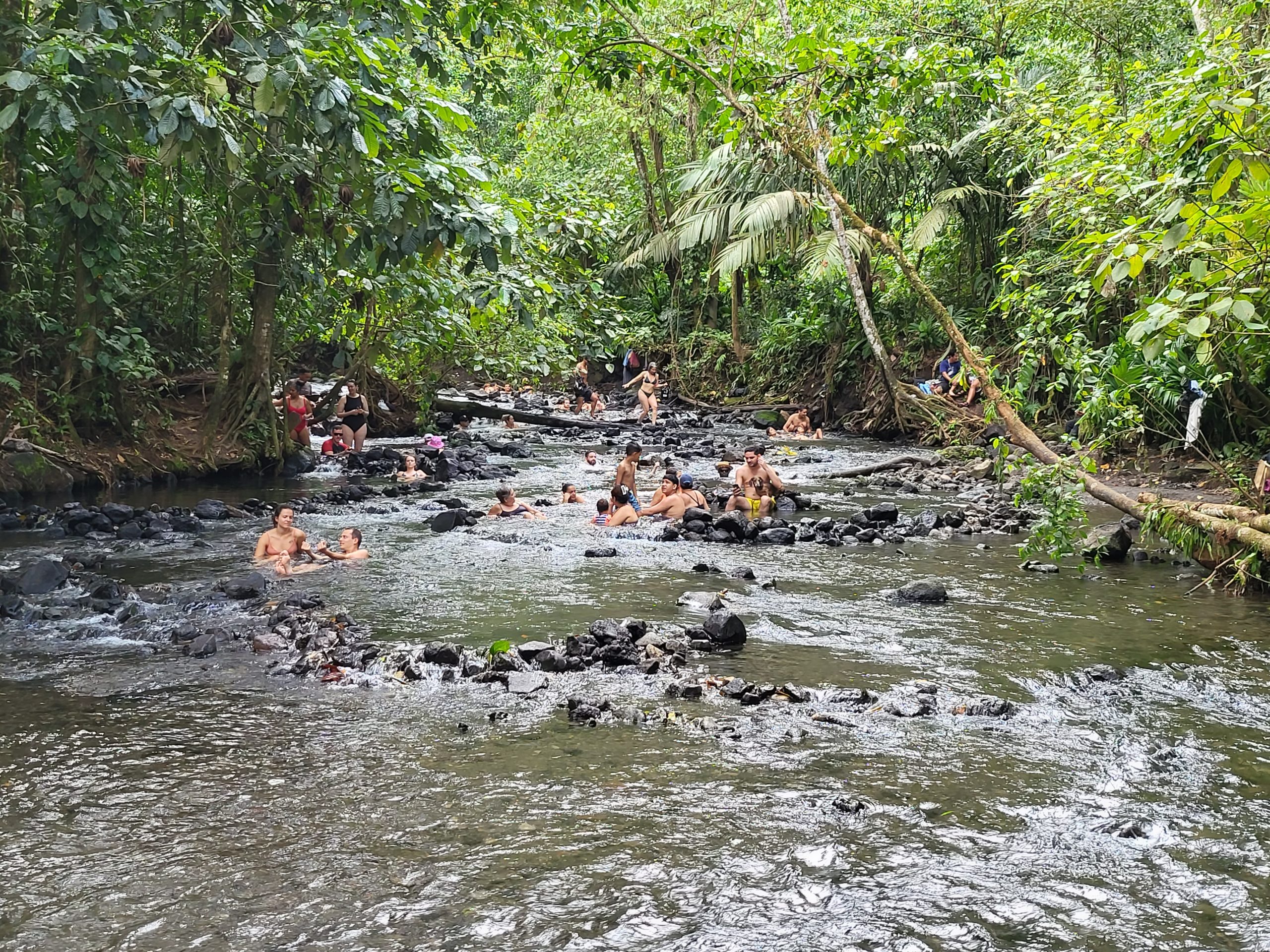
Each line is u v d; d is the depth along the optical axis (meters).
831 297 24.06
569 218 13.15
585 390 27.41
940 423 17.48
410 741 4.95
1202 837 4.00
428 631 6.85
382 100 8.74
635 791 4.38
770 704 5.50
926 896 3.53
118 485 13.55
